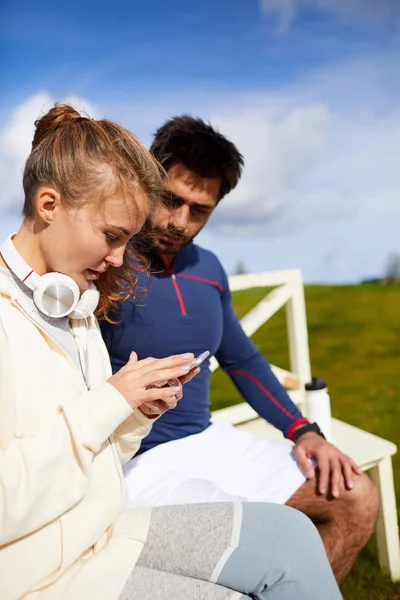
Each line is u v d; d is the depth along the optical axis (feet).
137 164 4.12
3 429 3.82
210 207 6.04
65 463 3.81
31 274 4.15
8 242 4.23
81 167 3.95
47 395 3.96
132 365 4.12
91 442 3.85
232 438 6.36
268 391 6.75
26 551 3.81
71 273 4.26
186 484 5.53
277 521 4.44
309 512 5.94
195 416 6.28
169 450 6.00
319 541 4.44
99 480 4.21
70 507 3.89
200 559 4.22
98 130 4.12
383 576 7.31
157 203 4.37
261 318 8.59
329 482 5.91
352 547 5.92
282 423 6.56
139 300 5.95
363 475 6.02
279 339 18.51
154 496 5.47
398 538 7.34
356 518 5.91
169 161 5.75
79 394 4.15
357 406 12.36
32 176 4.08
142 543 4.32
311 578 4.25
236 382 6.95
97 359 4.70
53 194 3.99
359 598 6.89
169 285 6.11
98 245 4.12
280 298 8.66
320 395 7.21
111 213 4.04
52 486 3.78
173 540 4.33
